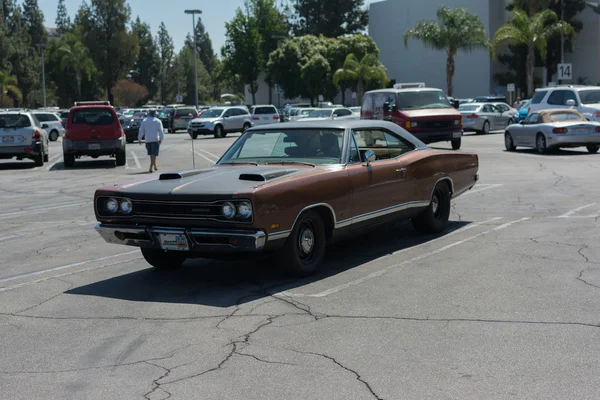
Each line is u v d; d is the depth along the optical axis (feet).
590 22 203.21
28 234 34.42
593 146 68.80
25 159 89.25
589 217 33.78
